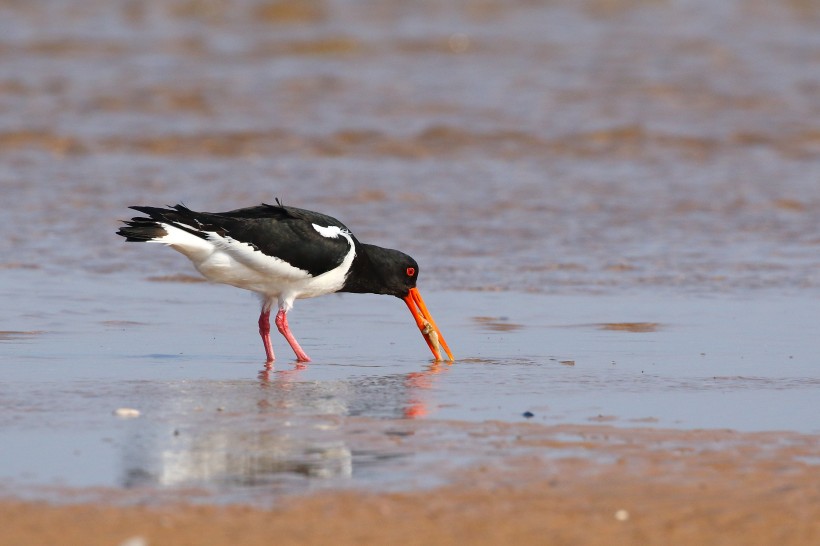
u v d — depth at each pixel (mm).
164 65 32844
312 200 21625
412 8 39938
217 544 7074
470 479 8266
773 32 37719
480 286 16516
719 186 22938
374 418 9938
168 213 12547
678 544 7242
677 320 14617
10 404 10219
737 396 10930
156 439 9148
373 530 7340
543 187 22781
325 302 15805
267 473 8352
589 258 18031
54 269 16969
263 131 26781
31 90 29891
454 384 11430
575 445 9125
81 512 7504
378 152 25516
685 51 35250
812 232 19703
